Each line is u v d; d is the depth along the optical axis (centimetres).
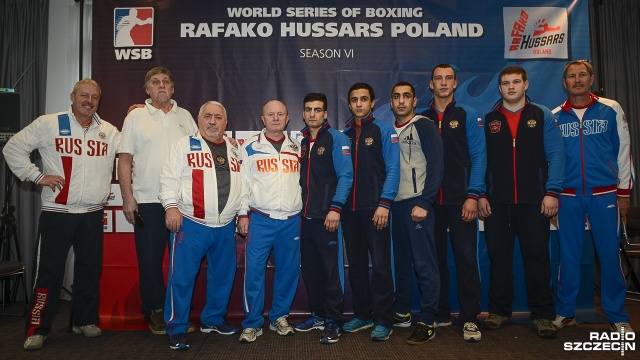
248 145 275
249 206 274
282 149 273
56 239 266
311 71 335
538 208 273
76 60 415
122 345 262
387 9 338
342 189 262
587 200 279
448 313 297
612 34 448
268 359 235
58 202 264
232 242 272
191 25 333
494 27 337
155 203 280
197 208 254
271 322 285
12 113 353
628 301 384
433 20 338
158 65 331
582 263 329
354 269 277
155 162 280
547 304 274
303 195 274
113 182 325
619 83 446
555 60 334
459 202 272
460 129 277
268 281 327
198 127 289
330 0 337
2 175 410
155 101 287
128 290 321
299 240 277
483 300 329
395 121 315
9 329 305
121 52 330
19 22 419
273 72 334
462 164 275
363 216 270
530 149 275
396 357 237
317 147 274
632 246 402
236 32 335
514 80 277
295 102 334
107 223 324
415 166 272
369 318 287
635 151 443
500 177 278
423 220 265
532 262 276
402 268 291
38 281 262
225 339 271
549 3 336
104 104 328
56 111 416
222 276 275
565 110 289
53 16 420
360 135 274
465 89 335
